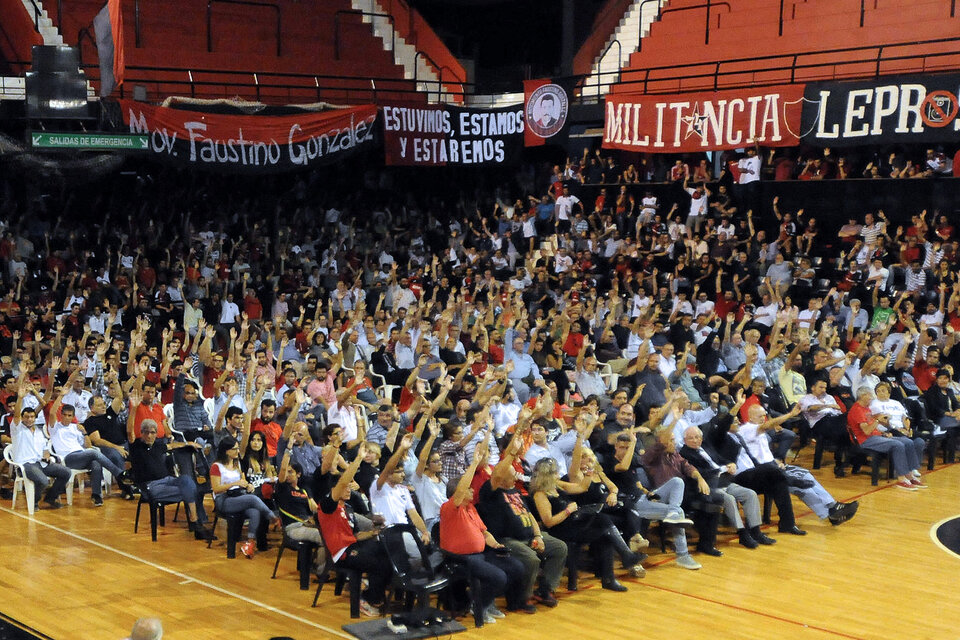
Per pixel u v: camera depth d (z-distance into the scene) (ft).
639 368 51.80
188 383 44.88
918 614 31.14
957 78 65.05
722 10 86.79
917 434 49.67
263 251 82.99
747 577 34.58
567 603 31.96
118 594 32.45
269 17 89.92
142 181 87.86
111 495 46.29
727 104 73.56
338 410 45.44
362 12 93.35
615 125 79.00
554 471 32.50
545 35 110.42
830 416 49.37
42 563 35.68
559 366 57.31
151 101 76.69
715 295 71.10
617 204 80.38
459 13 113.19
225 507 36.45
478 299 73.97
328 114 77.10
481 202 94.53
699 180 77.71
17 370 53.93
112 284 74.18
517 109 82.12
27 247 76.79
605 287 75.51
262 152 75.15
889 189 69.77
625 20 93.04
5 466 46.93
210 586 33.37
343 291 75.00
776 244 71.51
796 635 29.35
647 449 38.68
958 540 39.11
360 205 93.71
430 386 54.13
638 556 34.50
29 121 71.92
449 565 30.07
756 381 46.62
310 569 33.50
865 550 37.76
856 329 62.80
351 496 34.63
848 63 72.08
